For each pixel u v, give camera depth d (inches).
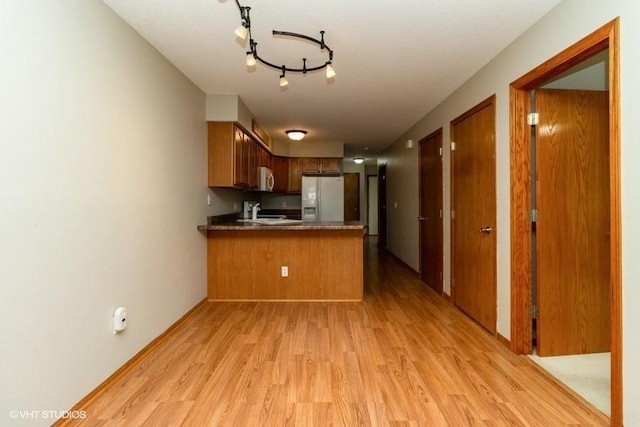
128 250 86.7
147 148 95.8
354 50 100.5
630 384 59.9
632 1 58.5
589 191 92.9
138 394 74.6
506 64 98.3
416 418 66.4
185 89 121.5
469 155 123.3
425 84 128.7
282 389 76.6
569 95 92.0
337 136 231.0
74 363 67.5
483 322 113.7
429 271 171.0
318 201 241.6
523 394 74.9
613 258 62.8
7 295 53.2
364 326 116.2
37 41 58.2
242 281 147.8
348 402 71.6
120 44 82.4
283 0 75.4
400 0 75.8
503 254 101.0
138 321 91.4
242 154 157.4
